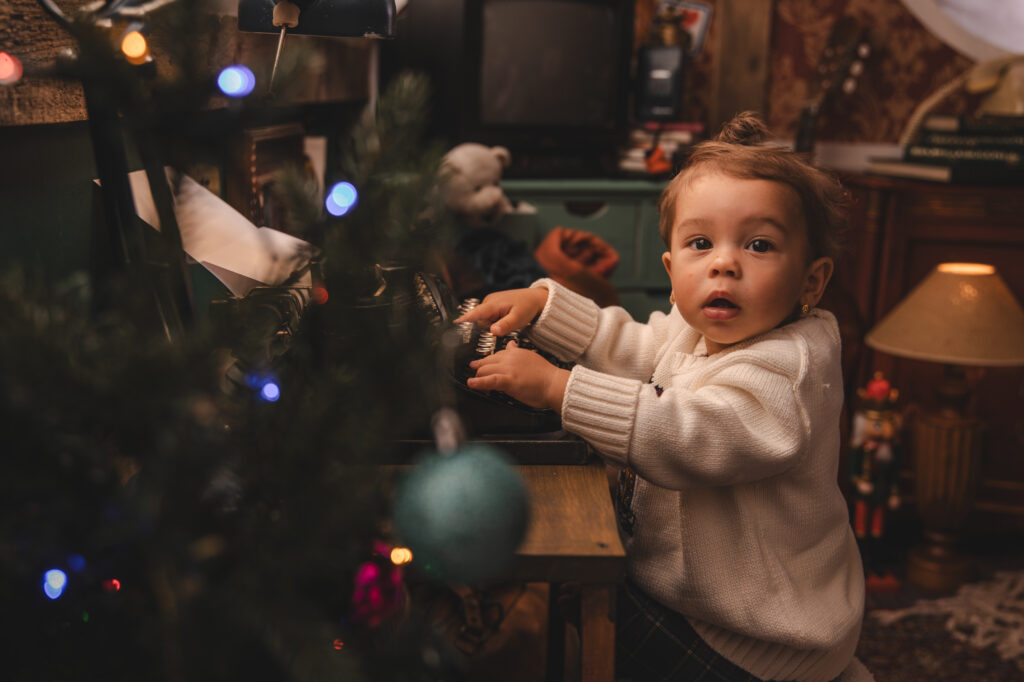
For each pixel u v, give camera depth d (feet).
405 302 2.03
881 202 7.88
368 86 7.39
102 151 2.13
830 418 2.95
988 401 7.93
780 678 3.02
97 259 3.36
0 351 1.35
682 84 8.78
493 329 3.16
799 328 2.98
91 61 1.68
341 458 1.61
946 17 9.09
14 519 1.48
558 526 2.52
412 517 1.79
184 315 2.13
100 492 1.50
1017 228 7.61
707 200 2.84
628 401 2.66
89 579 1.60
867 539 7.32
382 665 1.72
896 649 6.30
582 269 6.44
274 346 2.04
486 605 3.66
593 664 2.50
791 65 9.51
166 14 1.84
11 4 2.46
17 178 2.80
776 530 2.89
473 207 7.13
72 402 1.40
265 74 2.30
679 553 2.96
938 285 7.09
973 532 8.11
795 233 2.85
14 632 1.59
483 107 8.27
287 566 1.51
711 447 2.66
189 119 1.84
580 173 8.67
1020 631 6.54
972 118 8.02
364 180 1.82
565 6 8.26
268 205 4.64
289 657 1.45
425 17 7.96
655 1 9.46
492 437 3.01
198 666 1.44
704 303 2.86
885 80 9.29
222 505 1.60
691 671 3.07
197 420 1.46
